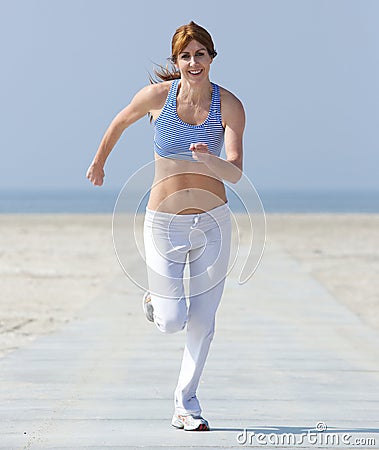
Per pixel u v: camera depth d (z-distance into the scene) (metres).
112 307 27.73
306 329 23.27
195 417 12.11
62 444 11.34
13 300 32.00
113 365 17.78
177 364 17.92
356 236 72.00
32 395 14.73
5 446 11.29
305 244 61.72
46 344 20.70
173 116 11.58
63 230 80.00
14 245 59.66
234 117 11.59
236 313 26.25
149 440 11.52
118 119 11.82
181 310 11.66
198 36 11.23
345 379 16.34
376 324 26.22
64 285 37.03
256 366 17.67
